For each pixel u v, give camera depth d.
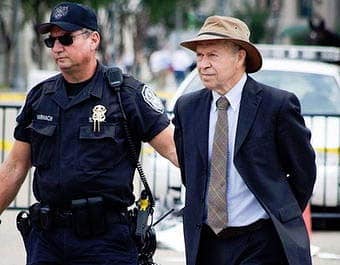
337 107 21.09
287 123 10.02
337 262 17.48
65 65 10.41
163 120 10.67
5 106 21.67
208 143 10.12
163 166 19.95
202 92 10.33
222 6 95.38
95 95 10.45
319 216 20.23
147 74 79.12
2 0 57.44
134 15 68.25
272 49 28.61
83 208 10.33
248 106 10.05
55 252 10.57
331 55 29.16
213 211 10.05
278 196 10.01
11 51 58.53
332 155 19.97
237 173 10.02
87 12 10.47
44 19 60.12
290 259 9.84
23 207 20.61
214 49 10.05
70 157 10.38
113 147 10.41
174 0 69.62
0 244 18.30
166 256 17.50
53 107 10.50
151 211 10.86
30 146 10.84
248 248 10.08
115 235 10.46
